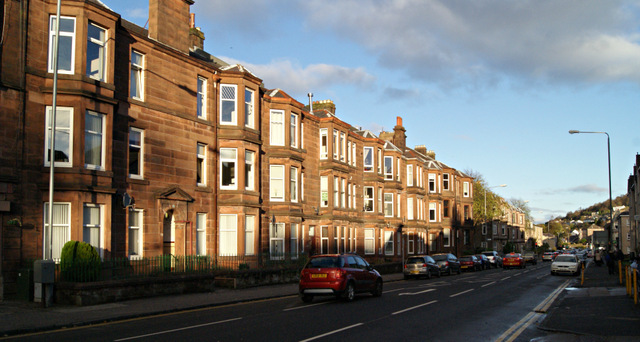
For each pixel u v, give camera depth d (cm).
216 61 3400
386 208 4828
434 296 2214
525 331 1332
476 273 4625
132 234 2242
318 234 3669
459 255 6931
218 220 2767
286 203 3231
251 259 2830
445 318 1521
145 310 1647
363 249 4303
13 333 1251
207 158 2712
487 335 1251
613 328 1338
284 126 3281
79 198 1925
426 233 5731
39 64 1923
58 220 1933
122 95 2211
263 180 3139
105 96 2053
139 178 2284
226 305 1903
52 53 1966
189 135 2583
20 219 1817
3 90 1797
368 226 4400
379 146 4659
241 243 2781
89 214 2006
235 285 2466
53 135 1720
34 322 1379
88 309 1647
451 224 6544
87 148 2011
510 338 1220
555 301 2069
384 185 4772
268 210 3169
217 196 2761
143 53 2356
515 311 1731
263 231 3100
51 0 1966
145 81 2350
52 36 1970
